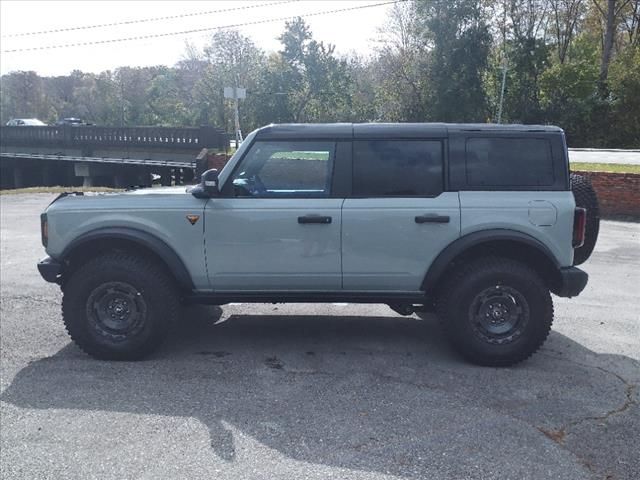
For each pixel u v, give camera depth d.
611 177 13.65
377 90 50.84
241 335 5.73
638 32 48.47
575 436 3.75
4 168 43.19
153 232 4.95
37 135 38.62
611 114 42.09
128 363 5.00
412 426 3.88
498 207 4.79
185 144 30.78
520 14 46.66
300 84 54.03
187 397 4.32
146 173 33.50
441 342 5.54
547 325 4.84
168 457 3.51
